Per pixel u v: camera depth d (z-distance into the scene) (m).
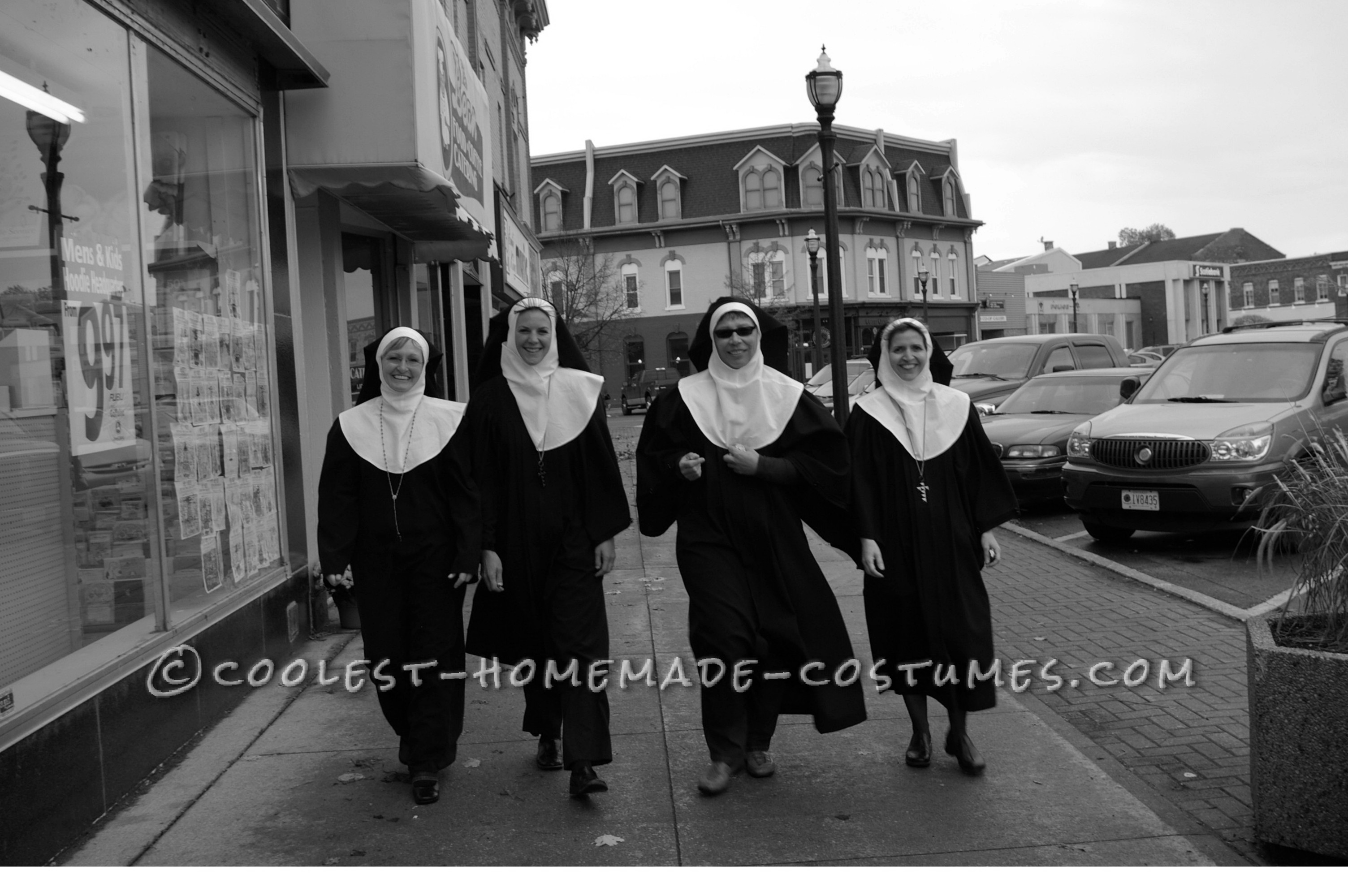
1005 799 4.55
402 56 7.61
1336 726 3.77
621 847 4.16
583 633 4.68
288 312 7.39
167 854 4.14
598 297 49.66
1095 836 4.17
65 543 4.63
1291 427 10.00
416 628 4.73
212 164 6.46
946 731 5.44
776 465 4.71
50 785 4.08
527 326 4.81
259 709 5.92
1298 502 4.27
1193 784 4.71
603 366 59.03
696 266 57.94
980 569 4.98
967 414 4.94
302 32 7.60
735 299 4.84
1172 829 4.22
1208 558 9.98
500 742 5.43
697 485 4.82
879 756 5.11
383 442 4.80
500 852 4.14
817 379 24.84
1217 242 97.69
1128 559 10.08
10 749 3.81
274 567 6.94
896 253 59.16
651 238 58.22
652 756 5.16
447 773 5.00
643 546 11.09
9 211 4.47
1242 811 4.39
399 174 7.77
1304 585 4.23
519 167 26.31
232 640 6.00
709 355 5.04
